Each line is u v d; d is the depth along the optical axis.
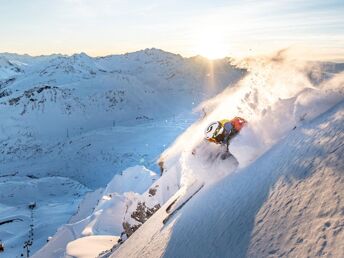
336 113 6.02
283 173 5.48
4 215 124.25
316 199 4.20
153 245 8.22
